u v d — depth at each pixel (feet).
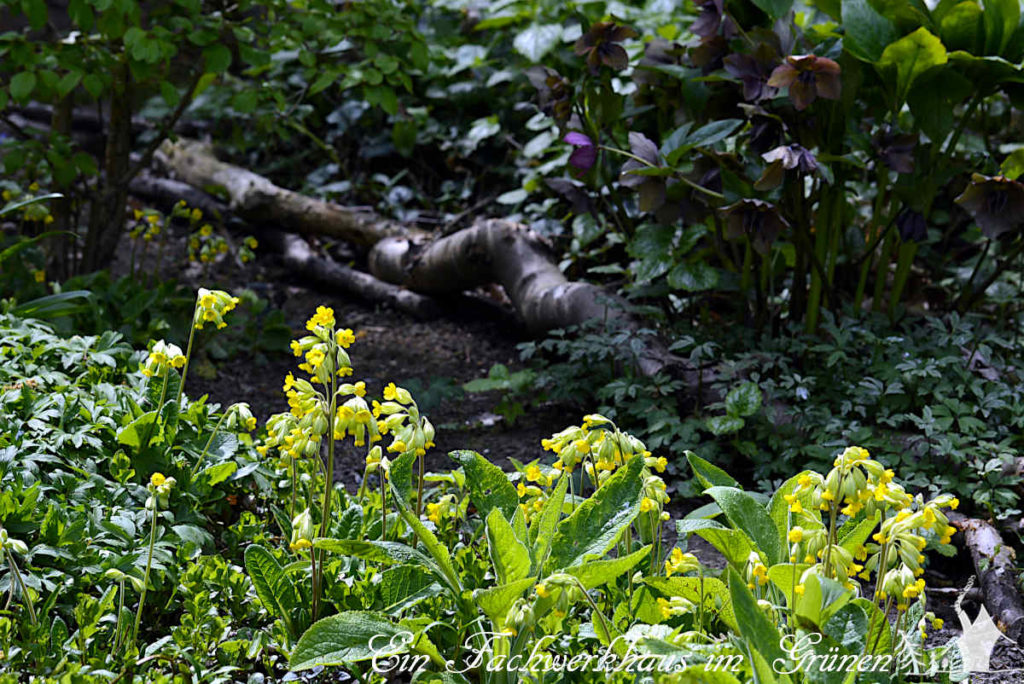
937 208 17.29
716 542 7.29
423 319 17.72
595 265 17.71
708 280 13.01
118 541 7.94
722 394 12.25
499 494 7.88
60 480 8.29
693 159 12.89
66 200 16.17
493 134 21.33
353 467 12.10
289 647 7.40
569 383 13.09
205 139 24.45
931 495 10.18
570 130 14.30
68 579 7.57
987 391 11.18
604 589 7.79
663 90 14.34
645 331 13.00
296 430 7.52
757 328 13.78
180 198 21.83
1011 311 14.78
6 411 8.96
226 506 9.56
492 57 21.89
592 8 18.39
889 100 12.64
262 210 20.03
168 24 14.49
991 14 12.03
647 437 12.53
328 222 19.52
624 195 14.90
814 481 6.32
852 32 12.21
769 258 13.61
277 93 16.47
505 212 20.62
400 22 16.10
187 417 9.45
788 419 11.74
